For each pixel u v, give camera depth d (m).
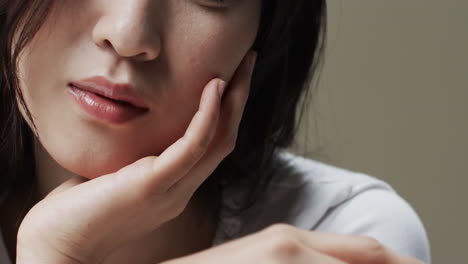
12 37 0.63
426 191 1.32
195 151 0.60
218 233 0.76
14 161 0.71
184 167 0.60
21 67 0.62
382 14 1.28
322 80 1.30
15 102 0.65
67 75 0.61
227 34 0.65
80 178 0.65
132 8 0.59
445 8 1.26
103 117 0.61
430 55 1.28
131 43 0.59
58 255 0.61
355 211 0.76
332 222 0.76
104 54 0.60
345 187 0.77
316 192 0.77
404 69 1.29
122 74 0.60
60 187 0.64
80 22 0.60
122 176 0.61
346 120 1.31
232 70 0.66
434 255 1.33
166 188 0.61
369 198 0.77
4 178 0.72
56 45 0.61
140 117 0.62
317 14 0.78
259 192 0.77
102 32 0.59
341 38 1.29
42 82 0.62
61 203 0.61
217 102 0.62
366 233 0.75
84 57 0.61
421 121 1.30
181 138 0.61
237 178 0.78
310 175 0.80
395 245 0.74
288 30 0.75
